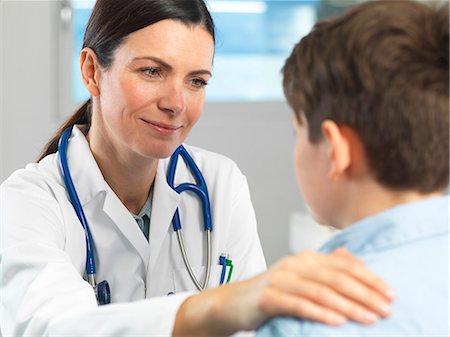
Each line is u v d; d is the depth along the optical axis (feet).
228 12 12.24
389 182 2.70
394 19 2.67
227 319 2.92
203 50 4.64
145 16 4.51
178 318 3.24
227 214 5.44
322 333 2.54
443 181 2.74
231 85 12.44
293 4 12.31
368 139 2.67
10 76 11.75
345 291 2.54
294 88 2.83
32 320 3.87
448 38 2.68
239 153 12.44
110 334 3.50
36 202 4.79
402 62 2.63
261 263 5.54
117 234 5.10
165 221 5.21
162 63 4.54
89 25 4.86
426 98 2.62
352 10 2.81
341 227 2.88
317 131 2.76
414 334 2.57
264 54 12.44
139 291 5.16
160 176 5.27
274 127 12.50
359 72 2.64
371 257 2.68
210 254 5.30
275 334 2.64
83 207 5.03
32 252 4.37
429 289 2.62
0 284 4.42
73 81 12.08
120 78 4.62
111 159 5.06
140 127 4.67
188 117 4.75
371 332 2.54
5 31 11.68
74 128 5.35
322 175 2.78
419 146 2.64
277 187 12.57
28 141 11.87
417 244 2.68
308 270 2.66
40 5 11.74
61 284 4.08
